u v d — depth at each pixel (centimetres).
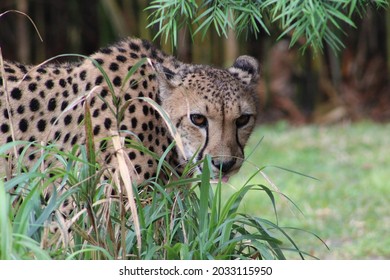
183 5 883
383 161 2038
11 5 2570
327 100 2691
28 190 838
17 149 1032
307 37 911
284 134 2411
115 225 869
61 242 844
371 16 2703
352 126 2503
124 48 1070
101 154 998
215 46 2542
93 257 820
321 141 2291
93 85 1035
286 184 1823
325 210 1633
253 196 1747
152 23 918
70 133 1028
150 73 1052
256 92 1073
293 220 1571
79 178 838
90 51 2702
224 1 907
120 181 852
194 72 1032
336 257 1355
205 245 839
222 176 1004
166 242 862
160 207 863
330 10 841
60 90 1055
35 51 2598
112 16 2500
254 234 891
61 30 2638
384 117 2647
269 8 973
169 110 1026
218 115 995
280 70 2716
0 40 2612
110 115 1015
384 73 2742
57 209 822
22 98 1050
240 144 1025
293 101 2705
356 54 2734
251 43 2675
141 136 1019
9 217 811
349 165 2025
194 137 1009
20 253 769
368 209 1633
